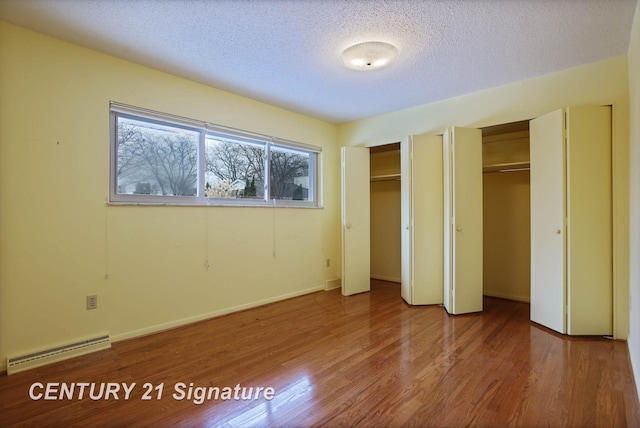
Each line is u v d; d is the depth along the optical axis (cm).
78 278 237
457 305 322
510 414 164
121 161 264
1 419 161
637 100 203
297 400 178
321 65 270
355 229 411
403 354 234
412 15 201
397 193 474
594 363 217
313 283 423
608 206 258
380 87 321
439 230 355
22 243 214
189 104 300
